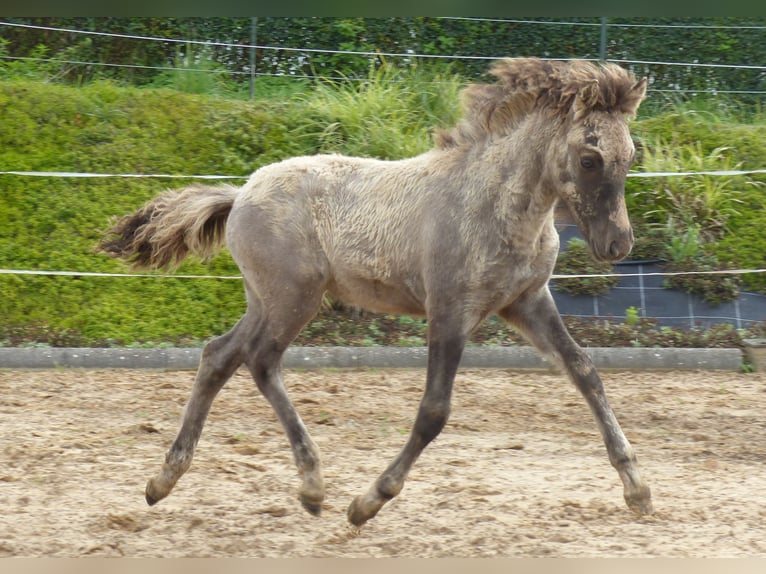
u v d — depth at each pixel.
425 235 7.61
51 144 16.53
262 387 8.09
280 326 8.09
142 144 16.69
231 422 10.89
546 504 8.00
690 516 7.68
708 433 10.67
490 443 10.16
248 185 8.41
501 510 7.88
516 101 7.43
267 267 8.08
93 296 14.58
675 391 12.65
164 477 7.95
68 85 19.02
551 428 10.81
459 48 20.75
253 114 17.41
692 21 20.75
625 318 14.80
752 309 14.92
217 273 15.13
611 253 7.02
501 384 12.90
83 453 9.52
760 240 15.66
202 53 20.12
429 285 7.57
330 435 10.40
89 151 16.50
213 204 8.52
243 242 8.20
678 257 15.44
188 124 17.14
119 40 20.59
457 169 7.67
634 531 7.34
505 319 7.90
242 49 20.73
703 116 18.53
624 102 7.08
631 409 11.69
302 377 13.15
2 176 15.77
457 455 9.67
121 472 8.92
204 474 8.90
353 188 8.06
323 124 17.30
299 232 8.07
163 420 10.92
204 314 14.50
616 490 8.51
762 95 20.14
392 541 7.17
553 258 7.64
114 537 7.27
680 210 16.05
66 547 7.00
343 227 7.98
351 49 20.58
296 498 8.27
